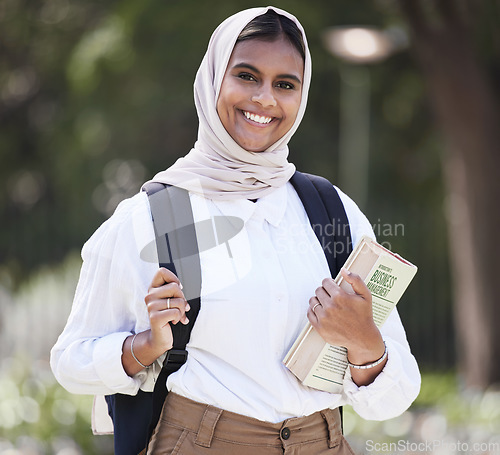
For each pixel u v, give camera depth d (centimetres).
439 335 2384
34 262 2341
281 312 542
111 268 559
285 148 600
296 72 580
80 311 567
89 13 2677
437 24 2033
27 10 2645
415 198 2877
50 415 1402
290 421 535
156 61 2383
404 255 2392
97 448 1356
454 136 2044
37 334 2272
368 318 532
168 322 528
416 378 574
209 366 535
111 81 2517
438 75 2002
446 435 1512
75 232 2575
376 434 1494
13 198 2956
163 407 543
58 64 2731
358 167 2552
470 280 2084
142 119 2695
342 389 560
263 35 571
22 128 2980
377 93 2661
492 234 2041
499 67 2080
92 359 546
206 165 579
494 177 2019
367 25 2292
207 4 2241
